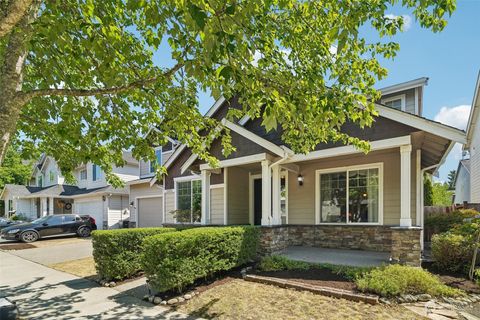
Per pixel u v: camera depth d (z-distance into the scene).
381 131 7.69
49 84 4.64
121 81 4.55
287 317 4.54
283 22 4.35
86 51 4.32
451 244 6.65
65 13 3.87
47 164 29.47
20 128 5.40
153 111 5.92
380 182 9.44
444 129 6.83
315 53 4.34
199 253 6.09
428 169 10.84
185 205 12.87
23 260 10.31
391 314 4.51
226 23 2.73
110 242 7.02
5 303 3.91
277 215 9.18
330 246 10.11
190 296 5.64
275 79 3.71
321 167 10.65
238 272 7.11
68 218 17.23
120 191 21.12
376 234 9.32
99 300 5.75
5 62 3.54
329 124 4.07
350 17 3.49
